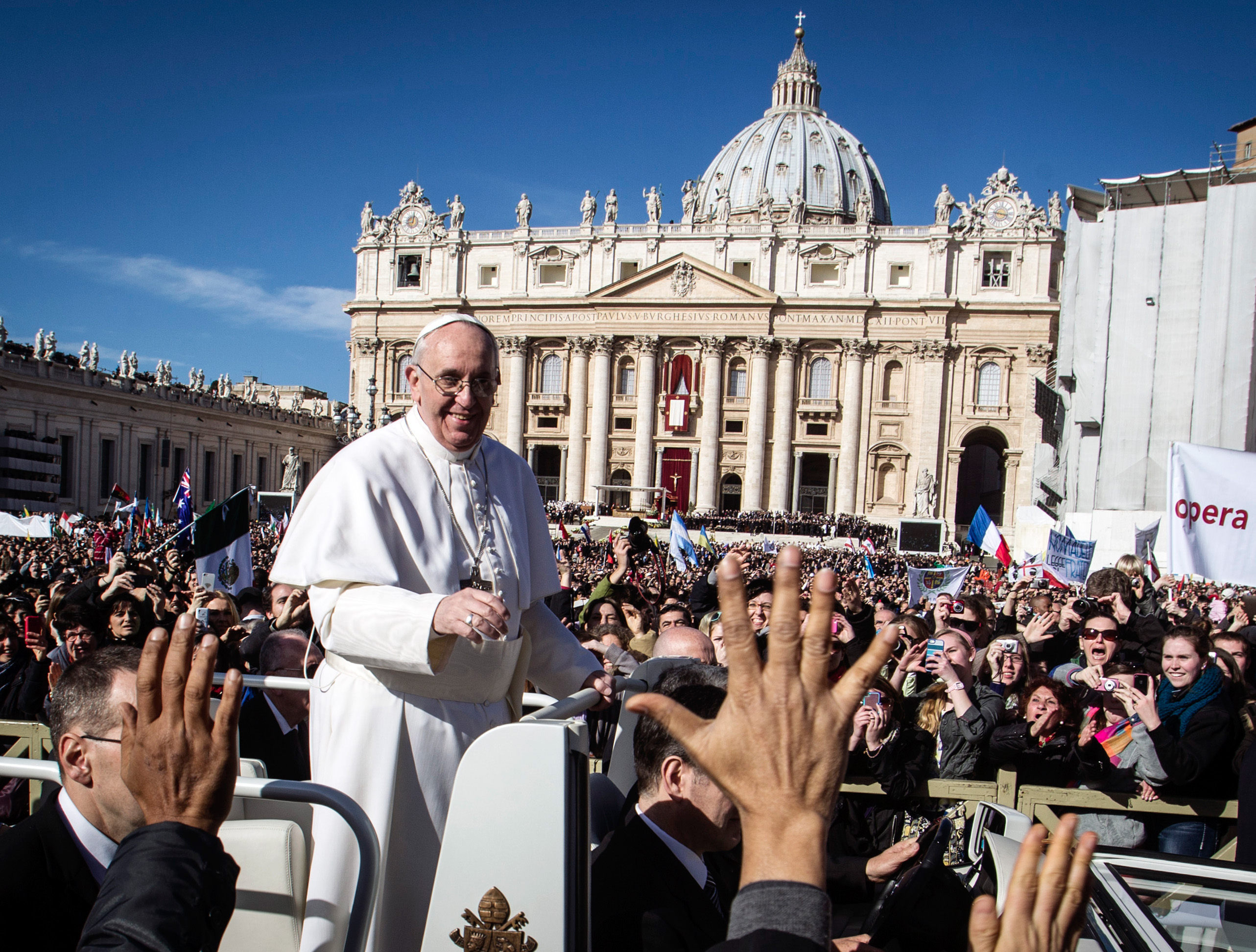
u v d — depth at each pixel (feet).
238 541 48.49
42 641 30.89
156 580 40.29
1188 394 105.81
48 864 9.34
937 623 35.94
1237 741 19.88
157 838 7.30
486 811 8.76
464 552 11.92
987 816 13.89
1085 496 113.50
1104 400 110.22
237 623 33.73
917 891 11.98
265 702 18.56
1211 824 19.83
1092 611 35.60
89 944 6.89
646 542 43.70
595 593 33.68
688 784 10.75
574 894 8.56
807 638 6.16
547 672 12.89
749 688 6.13
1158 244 107.96
